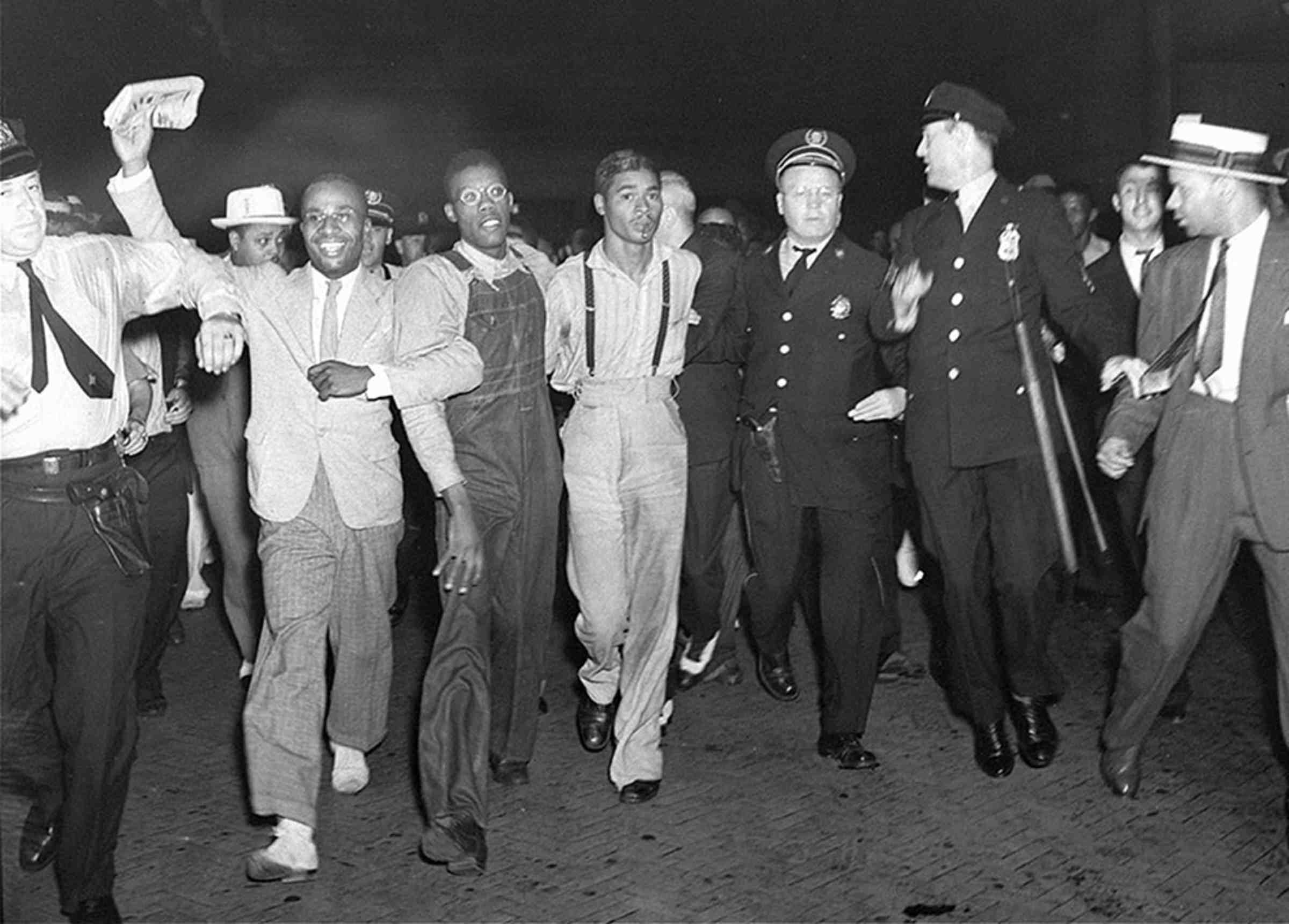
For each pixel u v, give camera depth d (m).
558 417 7.46
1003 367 4.68
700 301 5.01
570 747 5.29
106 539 3.62
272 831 4.58
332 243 4.41
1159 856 4.30
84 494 3.61
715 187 20.81
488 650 4.33
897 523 7.14
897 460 5.69
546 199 20.81
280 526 4.43
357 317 4.49
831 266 4.93
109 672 3.65
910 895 4.07
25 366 3.54
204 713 5.76
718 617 5.50
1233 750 5.16
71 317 3.60
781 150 4.98
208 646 6.73
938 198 5.64
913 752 5.19
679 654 5.90
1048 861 4.28
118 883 4.20
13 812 4.18
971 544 4.80
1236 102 11.91
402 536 4.77
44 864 4.25
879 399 4.90
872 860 4.29
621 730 4.77
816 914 3.96
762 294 5.02
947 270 4.69
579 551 4.76
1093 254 7.41
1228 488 4.25
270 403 4.47
